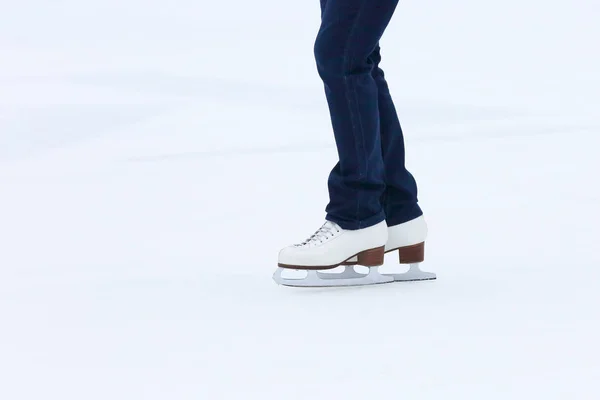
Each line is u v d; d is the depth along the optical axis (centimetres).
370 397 465
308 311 630
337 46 686
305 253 698
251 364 517
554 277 711
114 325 599
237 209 1007
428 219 930
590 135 1492
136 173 1230
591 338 557
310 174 1214
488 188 1095
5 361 530
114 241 869
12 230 923
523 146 1400
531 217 929
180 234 894
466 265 760
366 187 709
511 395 467
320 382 487
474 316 609
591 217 925
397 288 698
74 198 1077
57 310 637
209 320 608
